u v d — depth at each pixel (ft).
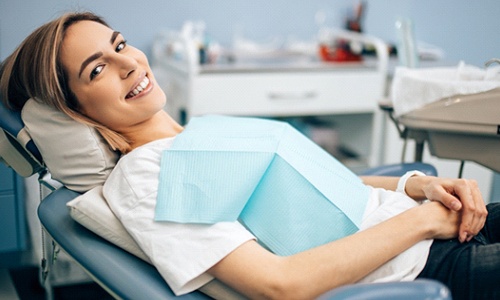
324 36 9.48
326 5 9.59
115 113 3.85
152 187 3.41
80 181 3.88
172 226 3.26
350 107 8.38
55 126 3.83
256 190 3.59
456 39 10.25
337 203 3.67
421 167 4.84
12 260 6.25
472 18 10.23
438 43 10.19
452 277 3.54
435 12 10.03
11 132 3.93
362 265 3.17
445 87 4.57
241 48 9.00
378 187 4.38
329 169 3.89
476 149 4.70
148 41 8.90
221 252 3.11
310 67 8.07
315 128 9.12
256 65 8.07
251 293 3.07
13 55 3.89
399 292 2.64
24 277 6.30
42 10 7.68
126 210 3.38
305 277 3.03
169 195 3.34
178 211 3.28
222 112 7.82
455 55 10.34
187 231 3.23
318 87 8.16
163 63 8.63
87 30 3.80
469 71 4.90
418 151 5.31
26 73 3.79
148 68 4.08
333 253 3.13
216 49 8.34
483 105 4.46
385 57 8.31
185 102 7.82
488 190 8.32
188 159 3.51
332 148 9.22
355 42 8.89
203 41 8.50
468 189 3.73
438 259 3.62
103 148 3.88
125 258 3.38
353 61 8.71
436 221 3.55
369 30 9.85
